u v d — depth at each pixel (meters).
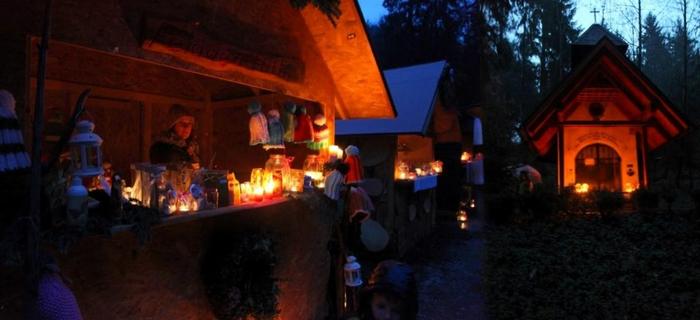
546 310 6.00
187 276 3.45
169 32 3.66
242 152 6.79
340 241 5.70
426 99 11.12
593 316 5.80
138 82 6.11
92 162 2.82
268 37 5.06
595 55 15.58
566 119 16.61
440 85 12.41
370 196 9.97
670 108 15.36
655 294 6.61
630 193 14.55
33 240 2.04
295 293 4.98
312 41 6.00
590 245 9.91
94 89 5.57
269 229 4.56
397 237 9.76
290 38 5.50
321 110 6.45
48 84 5.07
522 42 16.78
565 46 18.66
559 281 7.31
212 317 3.72
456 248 10.07
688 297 6.46
